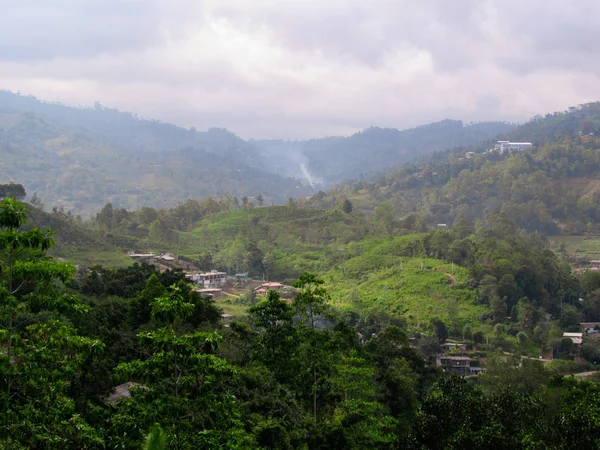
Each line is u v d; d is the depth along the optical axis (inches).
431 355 3002.0
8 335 757.9
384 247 4714.6
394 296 3713.1
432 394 1208.8
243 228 5388.8
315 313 1393.9
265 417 1187.3
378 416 1403.8
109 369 1182.9
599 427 954.7
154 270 2222.0
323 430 1255.5
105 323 1470.2
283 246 5083.7
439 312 3467.0
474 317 3440.0
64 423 740.0
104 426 876.0
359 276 4266.7
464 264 4156.0
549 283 3966.5
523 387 2054.6
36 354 745.0
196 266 4389.8
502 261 3821.4
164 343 783.1
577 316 3695.9
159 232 5029.5
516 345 3134.8
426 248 4552.2
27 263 758.5
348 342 1439.5
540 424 1051.9
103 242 4173.2
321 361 1298.0
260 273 4512.8
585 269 5032.0
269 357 1334.9
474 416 1096.8
